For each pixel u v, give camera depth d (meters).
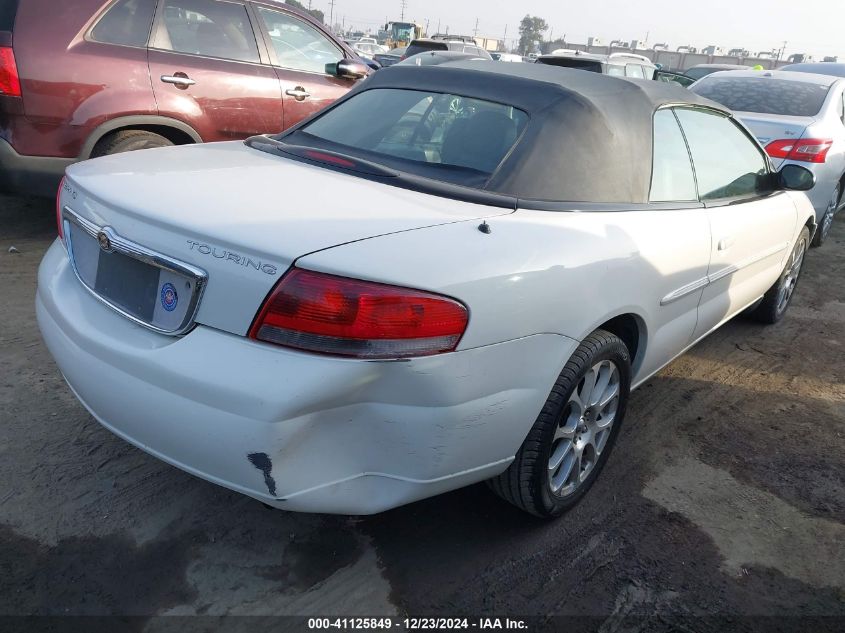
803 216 4.49
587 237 2.40
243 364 1.83
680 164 3.15
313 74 5.98
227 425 1.83
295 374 1.79
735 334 4.80
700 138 3.37
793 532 2.74
